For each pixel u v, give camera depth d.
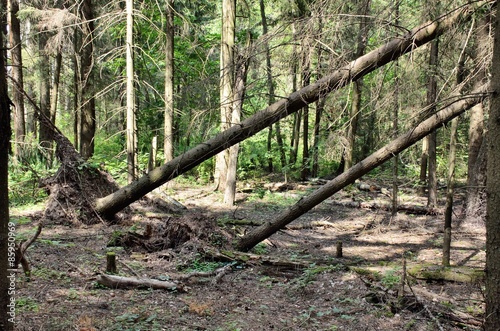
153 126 21.20
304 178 21.84
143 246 8.49
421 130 7.50
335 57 7.10
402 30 6.82
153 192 14.22
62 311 5.06
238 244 8.58
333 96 7.76
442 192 18.02
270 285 6.71
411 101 7.64
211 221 8.75
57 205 10.77
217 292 6.28
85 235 9.66
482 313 5.29
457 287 6.48
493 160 3.54
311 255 9.11
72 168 11.09
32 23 18.77
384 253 9.45
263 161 24.16
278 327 5.06
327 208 15.55
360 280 6.73
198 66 19.92
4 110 2.54
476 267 7.95
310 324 5.16
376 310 5.59
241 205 15.33
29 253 7.56
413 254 9.30
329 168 23.97
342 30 6.86
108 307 5.36
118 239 8.85
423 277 6.75
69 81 26.08
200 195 16.77
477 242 10.47
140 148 21.25
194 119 8.39
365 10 6.75
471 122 12.58
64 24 14.27
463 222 12.53
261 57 7.90
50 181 11.08
